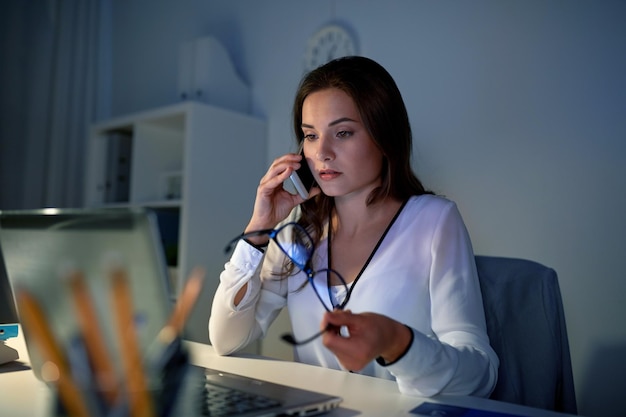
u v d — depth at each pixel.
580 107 1.69
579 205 1.68
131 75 3.30
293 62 2.50
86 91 3.17
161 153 2.66
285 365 0.92
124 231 0.49
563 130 1.72
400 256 1.03
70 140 3.08
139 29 3.28
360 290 1.03
